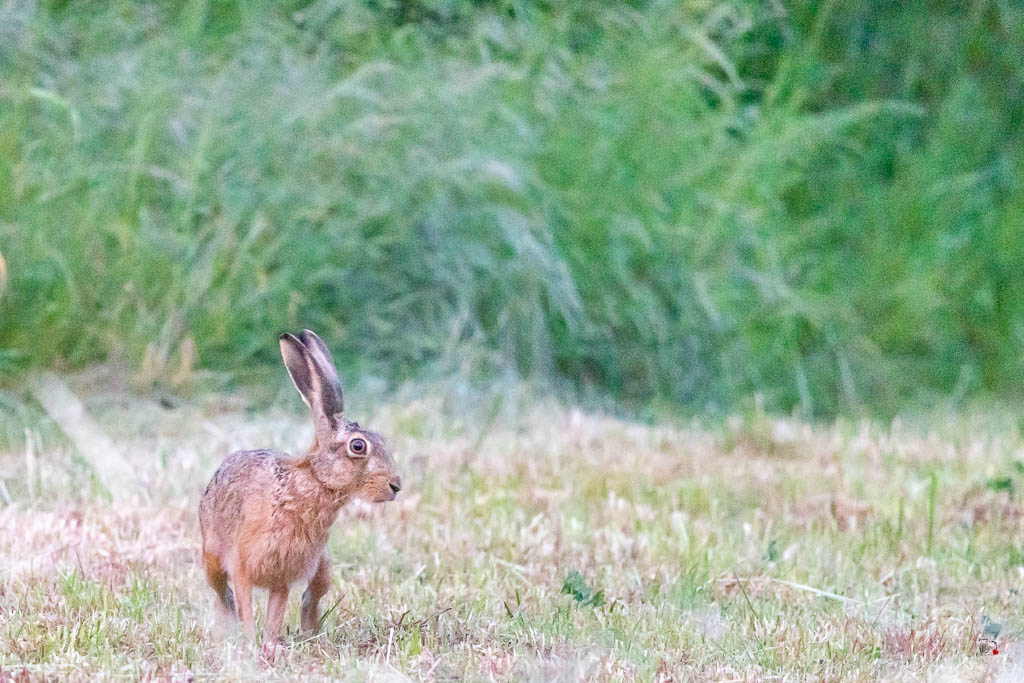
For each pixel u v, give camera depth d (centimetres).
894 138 1727
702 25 1598
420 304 1398
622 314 1434
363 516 960
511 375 1362
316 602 715
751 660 698
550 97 1484
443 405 1298
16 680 625
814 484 1101
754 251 1505
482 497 1011
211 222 1341
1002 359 1576
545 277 1395
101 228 1290
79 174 1290
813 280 1540
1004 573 880
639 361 1437
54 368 1249
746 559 891
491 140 1430
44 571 793
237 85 1385
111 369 1262
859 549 917
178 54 1392
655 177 1477
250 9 1446
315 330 1355
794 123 1563
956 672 684
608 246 1434
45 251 1250
